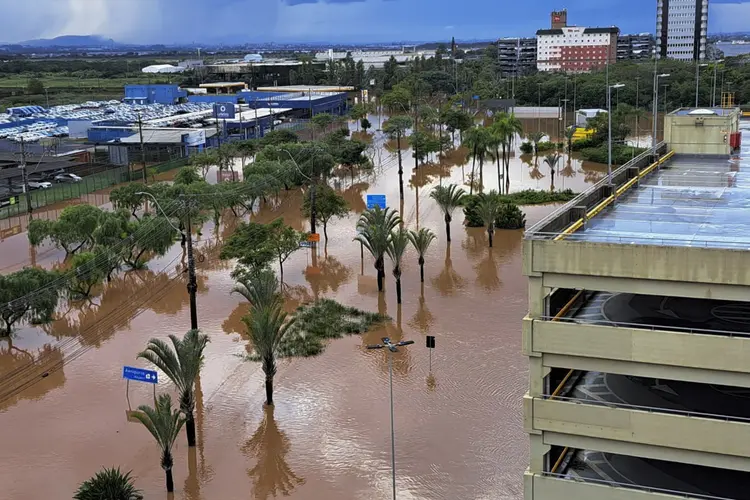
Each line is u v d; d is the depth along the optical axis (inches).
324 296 2881.4
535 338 1136.8
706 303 1333.7
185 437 1909.4
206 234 3873.0
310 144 5216.5
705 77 7588.6
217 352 2397.9
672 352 1072.2
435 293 2888.8
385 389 2116.1
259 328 1991.9
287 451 1829.5
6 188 4803.2
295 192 4840.1
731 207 1461.6
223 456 1819.6
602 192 1542.8
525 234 1174.3
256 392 2124.8
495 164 5659.5
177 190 3846.0
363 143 5433.1
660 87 7844.5
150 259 3447.3
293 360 2326.5
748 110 3759.8
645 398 1229.1
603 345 1104.2
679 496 1085.8
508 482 1676.9
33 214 4313.5
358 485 1686.8
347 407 2023.9
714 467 1175.6
